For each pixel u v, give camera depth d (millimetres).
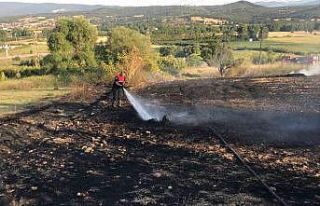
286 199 9727
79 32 50000
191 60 59781
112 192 10539
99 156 13648
